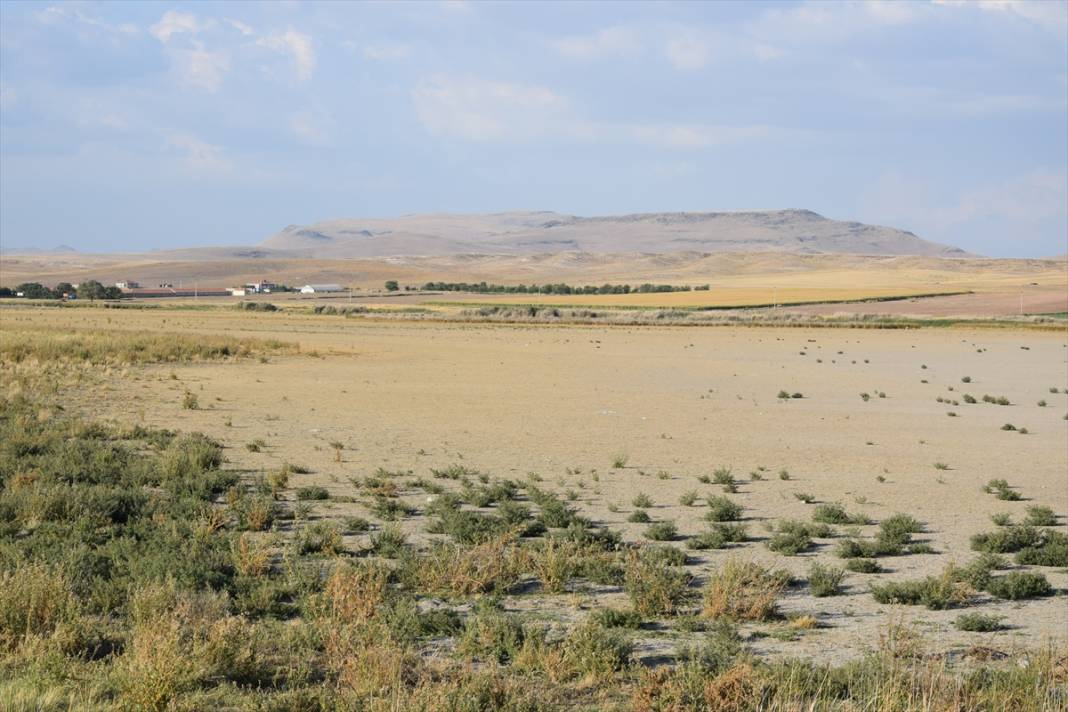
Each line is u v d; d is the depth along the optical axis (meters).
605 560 14.74
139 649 8.86
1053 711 8.45
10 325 88.69
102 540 15.30
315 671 9.54
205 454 23.81
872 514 20.50
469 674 9.03
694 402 42.78
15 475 19.69
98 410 34.56
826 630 11.75
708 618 12.15
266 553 13.94
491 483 23.09
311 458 26.12
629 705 8.84
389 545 15.54
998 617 12.30
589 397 44.00
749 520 19.59
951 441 32.19
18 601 10.24
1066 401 44.97
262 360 60.59
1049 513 19.80
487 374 54.66
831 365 63.62
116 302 199.50
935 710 8.24
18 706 7.77
